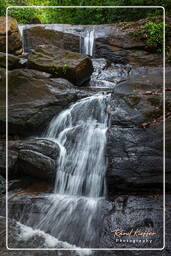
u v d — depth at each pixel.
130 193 4.85
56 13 14.09
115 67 8.41
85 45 9.30
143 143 4.95
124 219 4.24
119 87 6.16
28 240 4.16
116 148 4.97
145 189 4.80
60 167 5.27
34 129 6.02
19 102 6.14
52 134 5.93
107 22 12.70
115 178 4.80
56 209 4.61
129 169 4.81
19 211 4.66
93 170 5.11
